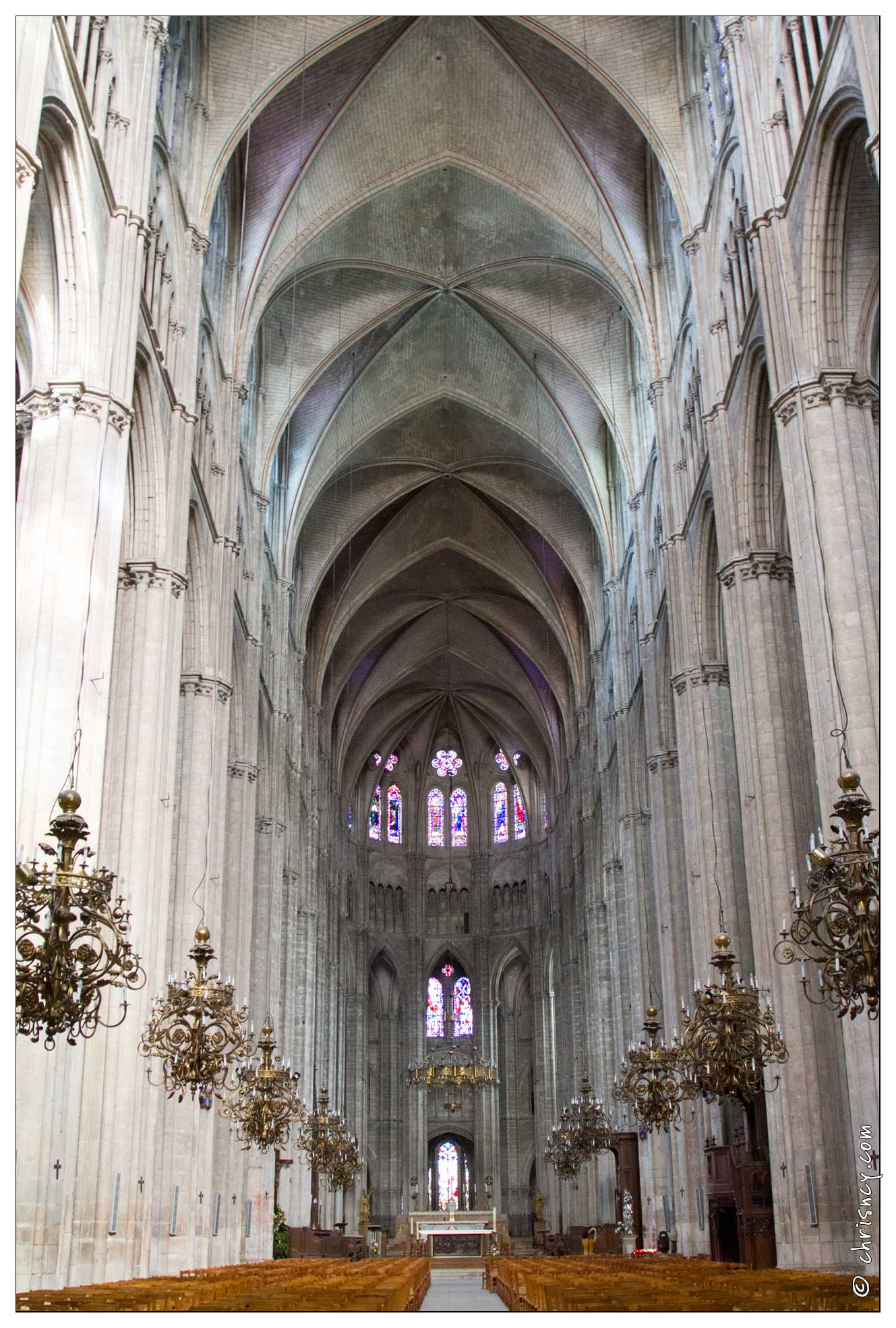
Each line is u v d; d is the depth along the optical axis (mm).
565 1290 13945
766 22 20391
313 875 49094
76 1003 12258
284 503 42031
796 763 21984
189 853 26062
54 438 16891
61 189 16984
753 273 22938
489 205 36812
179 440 23703
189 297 25406
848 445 17984
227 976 30750
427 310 41250
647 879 37562
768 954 20625
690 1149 28453
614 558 42000
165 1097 22844
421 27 31016
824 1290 12211
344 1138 42375
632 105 28750
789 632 22906
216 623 28188
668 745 33625
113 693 21344
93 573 16609
